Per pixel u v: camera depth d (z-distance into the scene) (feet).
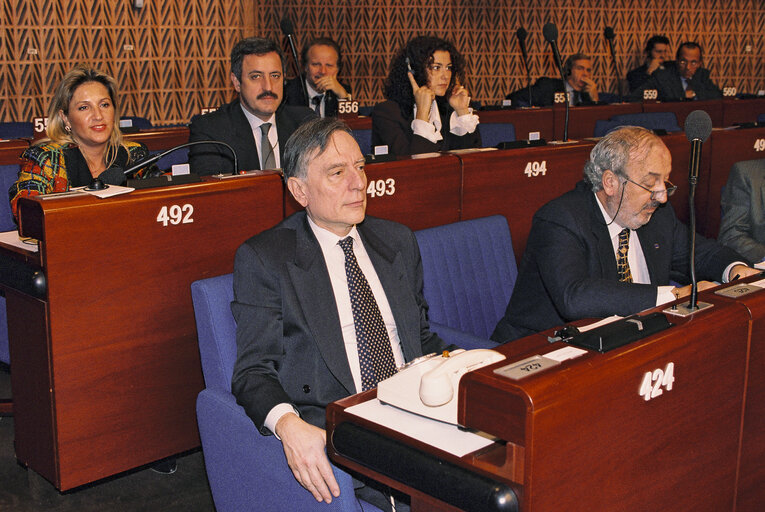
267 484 5.84
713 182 14.94
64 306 7.39
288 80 19.17
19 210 7.42
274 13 26.12
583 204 7.66
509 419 3.90
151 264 7.90
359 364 6.24
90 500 8.73
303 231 6.34
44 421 7.79
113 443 8.04
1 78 20.52
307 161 6.07
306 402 6.08
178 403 8.44
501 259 8.96
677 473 4.87
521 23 29.35
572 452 4.05
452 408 4.36
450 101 13.46
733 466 5.40
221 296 6.37
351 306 6.29
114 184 7.97
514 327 8.21
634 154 7.24
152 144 15.16
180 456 8.75
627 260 7.79
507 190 11.39
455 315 8.43
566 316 7.33
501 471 4.00
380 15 27.45
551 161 11.80
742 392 5.30
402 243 6.83
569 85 25.48
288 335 6.10
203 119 11.26
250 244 6.17
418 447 4.32
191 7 22.77
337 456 4.81
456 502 4.09
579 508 4.17
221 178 8.54
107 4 21.47
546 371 4.04
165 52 22.62
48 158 9.43
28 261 7.61
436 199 10.58
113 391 7.91
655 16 31.17
